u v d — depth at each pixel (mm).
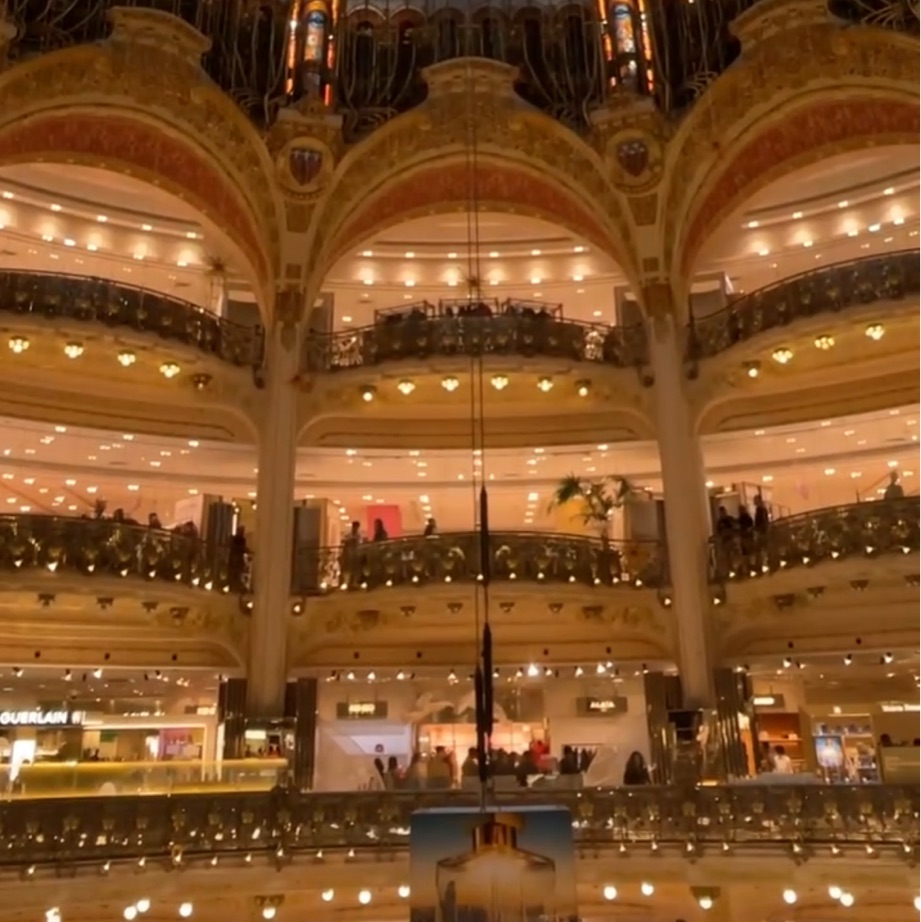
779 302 17922
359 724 19781
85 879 11891
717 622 17766
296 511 20203
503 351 18719
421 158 20469
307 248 19734
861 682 20891
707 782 14562
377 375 18859
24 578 14961
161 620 17438
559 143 20375
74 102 18234
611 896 13891
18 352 17359
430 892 8930
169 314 17906
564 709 20047
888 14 18188
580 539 17875
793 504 21938
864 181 20641
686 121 19516
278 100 20031
